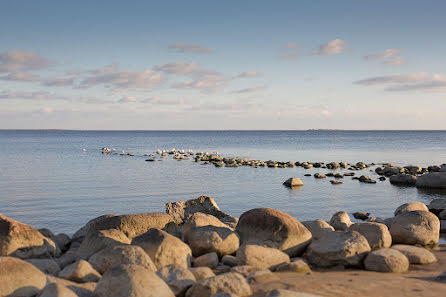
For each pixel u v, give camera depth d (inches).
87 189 1178.0
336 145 4160.9
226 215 754.8
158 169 1761.8
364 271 393.4
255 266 378.0
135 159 2309.3
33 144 4202.8
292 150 3316.9
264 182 1359.5
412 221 519.2
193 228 476.7
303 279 346.3
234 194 1111.6
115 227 524.4
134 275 288.7
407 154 2800.2
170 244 404.5
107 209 902.4
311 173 1635.1
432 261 424.2
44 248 455.2
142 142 4963.1
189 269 360.8
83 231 564.7
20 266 316.2
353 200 1022.4
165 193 1122.7
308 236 465.4
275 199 1035.3
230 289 297.9
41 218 809.5
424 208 689.0
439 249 499.2
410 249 436.8
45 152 2888.8
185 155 2664.9
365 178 1397.6
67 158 2351.1
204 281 303.1
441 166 1684.3
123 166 1891.0
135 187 1227.2
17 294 300.5
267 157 2591.0
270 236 454.0
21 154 2667.3
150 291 280.8
